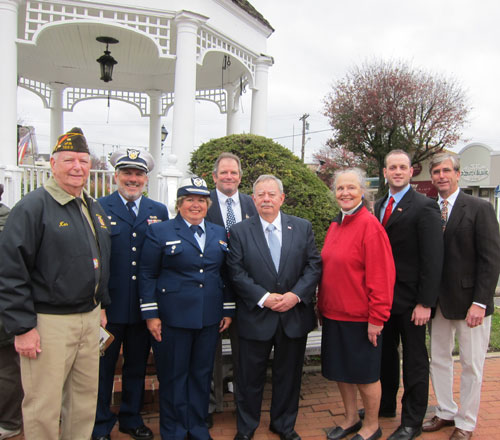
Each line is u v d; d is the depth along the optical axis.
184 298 2.86
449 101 20.89
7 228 2.23
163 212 3.28
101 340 2.70
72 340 2.41
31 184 5.43
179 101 5.63
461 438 2.98
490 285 2.89
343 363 2.94
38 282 2.31
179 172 4.88
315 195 4.18
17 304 2.19
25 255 2.24
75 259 2.38
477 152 20.62
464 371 3.04
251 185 4.11
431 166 3.17
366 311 2.87
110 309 2.97
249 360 3.00
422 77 21.14
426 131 21.36
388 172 3.12
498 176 20.05
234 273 2.97
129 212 3.10
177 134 5.64
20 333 2.21
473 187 21.17
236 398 3.14
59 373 2.35
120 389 3.41
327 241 3.11
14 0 4.96
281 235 3.07
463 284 2.98
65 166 2.35
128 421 3.06
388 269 2.81
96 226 2.58
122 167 3.04
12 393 2.97
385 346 3.34
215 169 3.51
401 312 3.03
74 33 6.53
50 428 2.35
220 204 3.51
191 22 5.56
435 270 2.90
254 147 4.43
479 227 2.94
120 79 8.81
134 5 5.46
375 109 20.64
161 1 5.56
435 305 3.02
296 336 2.96
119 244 3.00
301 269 3.05
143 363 3.13
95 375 2.60
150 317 2.87
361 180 2.97
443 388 3.21
